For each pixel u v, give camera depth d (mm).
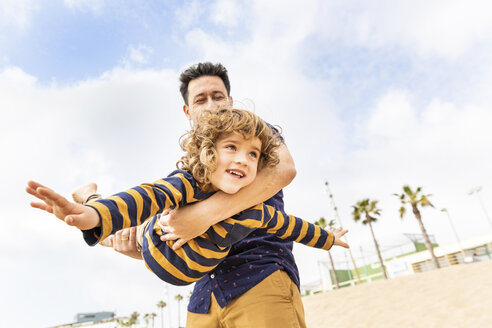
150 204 1188
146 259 1533
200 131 1384
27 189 872
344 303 19812
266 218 1642
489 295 14258
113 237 1922
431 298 16484
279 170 1577
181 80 2686
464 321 12289
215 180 1355
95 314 108250
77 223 919
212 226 1443
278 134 1799
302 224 1911
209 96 2553
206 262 1457
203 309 1624
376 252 35250
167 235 1440
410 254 38906
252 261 1629
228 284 1589
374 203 34938
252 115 1429
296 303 1663
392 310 16500
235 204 1416
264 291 1558
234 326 1557
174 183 1320
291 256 1818
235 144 1363
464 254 35312
